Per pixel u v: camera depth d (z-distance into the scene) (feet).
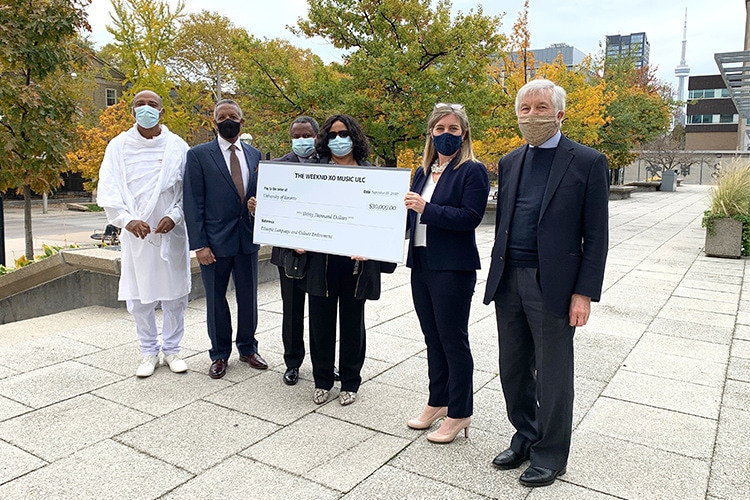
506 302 10.01
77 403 12.63
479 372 14.90
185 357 15.78
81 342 16.90
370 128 43.21
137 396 13.07
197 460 10.25
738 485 9.62
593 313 20.84
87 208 105.60
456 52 44.57
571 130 60.80
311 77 53.47
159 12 71.26
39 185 34.30
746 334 18.37
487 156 54.08
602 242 9.08
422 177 11.42
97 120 93.56
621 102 91.25
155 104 13.76
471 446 10.92
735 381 14.35
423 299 11.19
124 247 14.17
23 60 30.99
